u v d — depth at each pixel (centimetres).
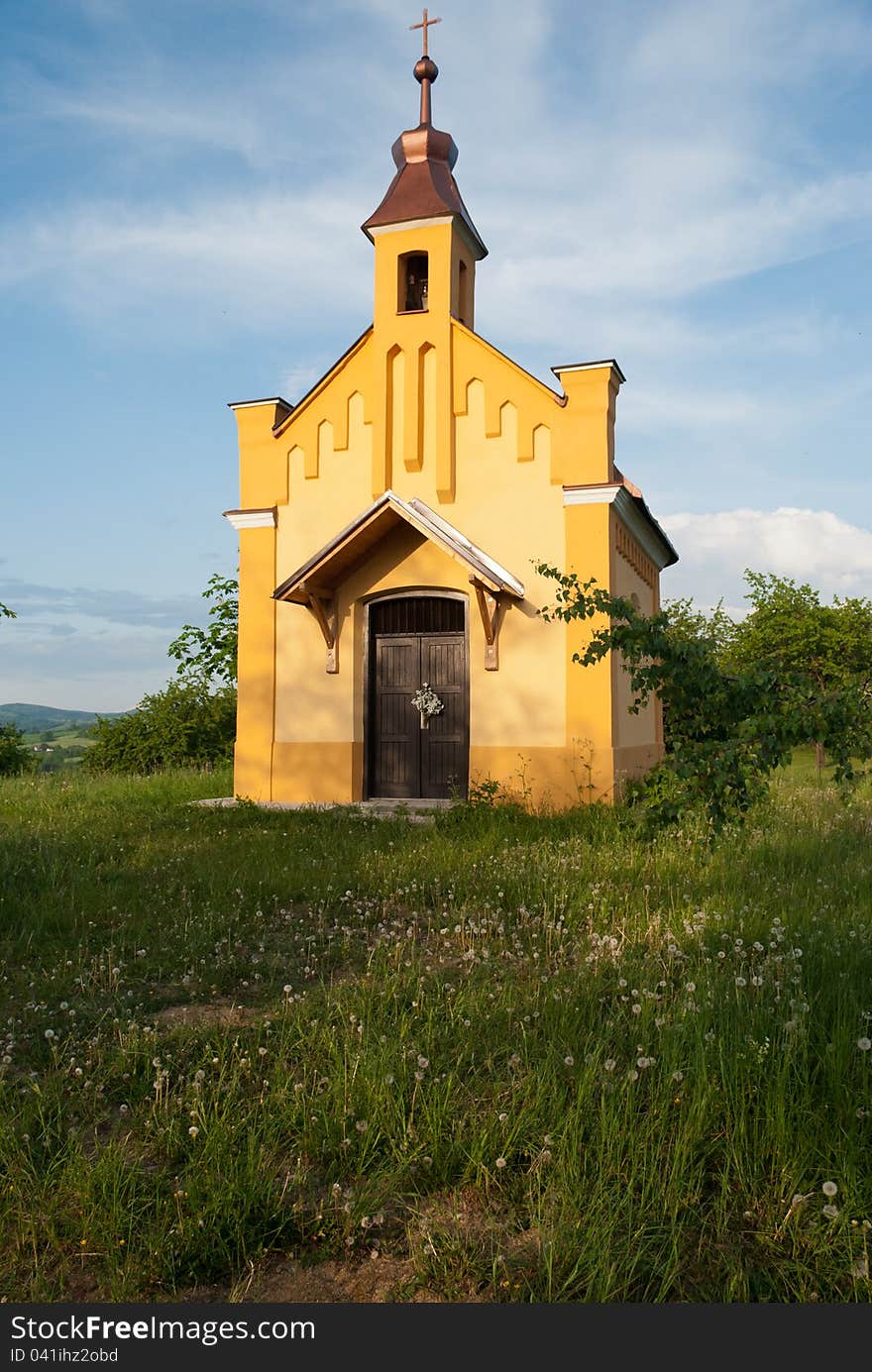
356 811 1309
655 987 519
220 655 2606
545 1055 443
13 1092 418
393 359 1481
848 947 572
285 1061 448
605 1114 364
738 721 616
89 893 796
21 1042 484
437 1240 319
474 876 858
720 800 607
